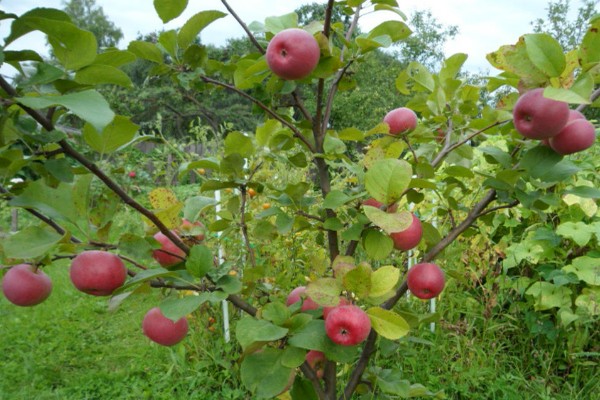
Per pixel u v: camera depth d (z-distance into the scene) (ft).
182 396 10.69
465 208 6.59
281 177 12.77
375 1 6.19
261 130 6.54
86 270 4.41
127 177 26.32
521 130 4.86
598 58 4.62
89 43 3.81
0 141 3.90
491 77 6.12
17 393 11.27
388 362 10.92
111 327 15.08
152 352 12.89
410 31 6.02
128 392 11.37
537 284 11.37
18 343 13.89
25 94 4.17
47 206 4.39
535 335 11.55
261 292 6.81
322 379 6.22
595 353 10.02
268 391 4.72
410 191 5.68
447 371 10.64
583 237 10.94
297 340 4.69
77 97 3.29
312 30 5.99
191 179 37.73
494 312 12.44
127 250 4.64
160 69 5.65
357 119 65.05
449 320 12.00
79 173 4.75
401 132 6.49
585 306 10.46
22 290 4.54
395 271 4.68
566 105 4.62
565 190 5.61
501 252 12.33
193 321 12.83
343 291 5.00
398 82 7.22
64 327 14.90
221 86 6.29
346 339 4.45
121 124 4.39
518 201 5.86
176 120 86.89
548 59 4.57
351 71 6.26
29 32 3.70
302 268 12.32
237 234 11.68
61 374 12.19
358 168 5.89
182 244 4.94
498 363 10.91
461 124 7.08
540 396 9.89
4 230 5.05
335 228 5.91
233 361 11.62
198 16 5.45
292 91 6.06
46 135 3.93
